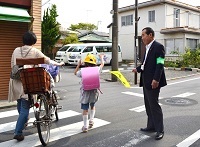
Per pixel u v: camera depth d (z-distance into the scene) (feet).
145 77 13.66
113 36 38.75
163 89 31.17
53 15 81.10
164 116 18.34
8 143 13.42
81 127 16.05
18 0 24.25
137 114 19.15
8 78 24.82
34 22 25.40
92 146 12.92
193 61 57.88
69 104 22.86
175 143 13.16
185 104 22.47
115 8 38.42
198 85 34.37
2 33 24.07
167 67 59.11
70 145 13.09
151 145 12.94
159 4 71.15
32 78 12.41
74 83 36.68
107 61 67.46
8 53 24.64
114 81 39.09
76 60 62.28
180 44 68.85
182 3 73.51
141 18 77.05
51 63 13.21
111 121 17.29
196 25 80.64
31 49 13.58
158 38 73.15
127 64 70.59
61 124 16.70
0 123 17.13
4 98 24.64
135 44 37.70
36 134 14.79
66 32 101.81
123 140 13.71
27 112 13.55
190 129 15.39
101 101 23.95
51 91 14.55
